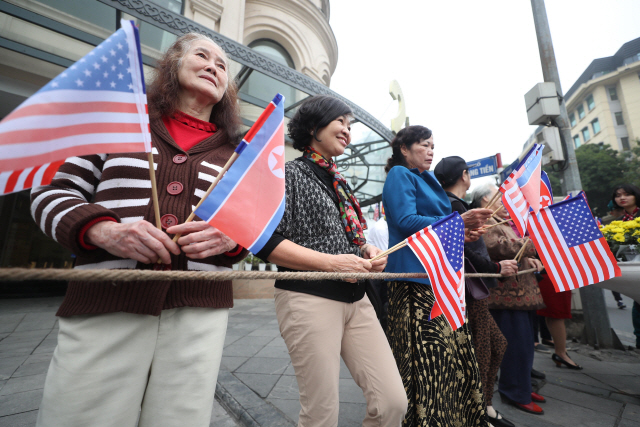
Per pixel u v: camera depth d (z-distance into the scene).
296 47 9.26
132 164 0.80
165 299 0.77
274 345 3.44
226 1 7.48
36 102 0.52
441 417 1.36
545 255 1.79
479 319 1.88
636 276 2.12
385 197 1.65
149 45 4.94
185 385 0.77
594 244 1.74
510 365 2.16
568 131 4.10
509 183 1.63
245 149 0.77
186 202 0.84
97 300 0.70
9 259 7.71
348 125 1.36
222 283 0.90
